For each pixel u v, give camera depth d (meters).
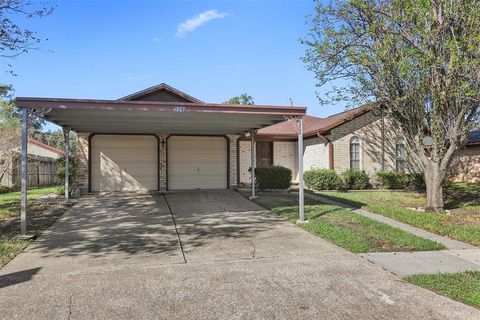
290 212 11.36
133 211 11.91
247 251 7.39
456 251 7.55
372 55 12.27
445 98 11.48
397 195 16.39
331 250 7.46
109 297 5.09
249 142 21.23
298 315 4.60
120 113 10.30
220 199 14.47
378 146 19.42
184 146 17.38
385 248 7.64
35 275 5.97
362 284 5.62
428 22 11.11
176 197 14.99
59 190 15.98
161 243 8.03
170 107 9.25
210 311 4.69
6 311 4.66
